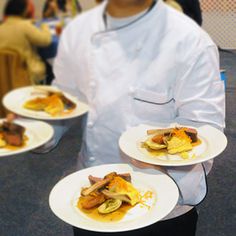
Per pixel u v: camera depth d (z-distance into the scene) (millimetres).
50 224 1855
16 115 1043
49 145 1064
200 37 818
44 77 1284
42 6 1646
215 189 2068
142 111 883
